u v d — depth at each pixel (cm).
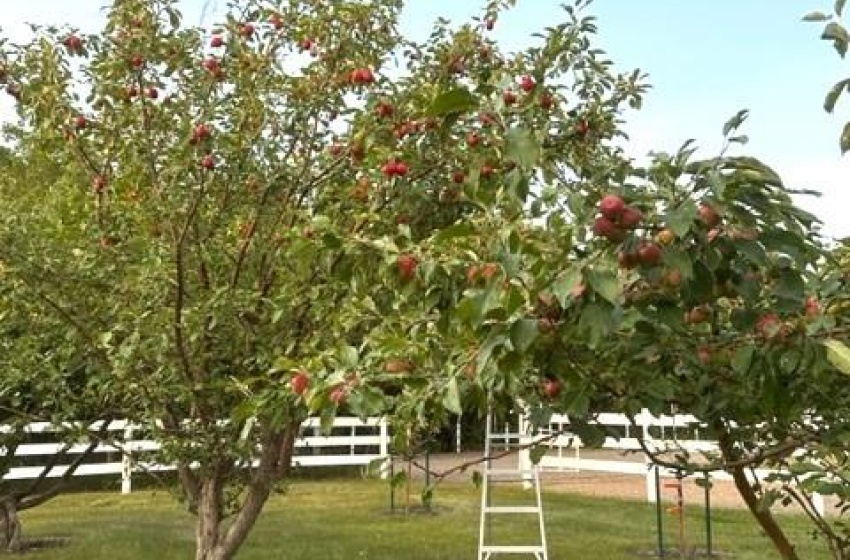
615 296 169
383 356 240
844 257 245
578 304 185
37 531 991
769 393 219
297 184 451
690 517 1059
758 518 302
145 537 955
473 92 223
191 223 433
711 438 311
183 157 429
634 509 1138
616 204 174
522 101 262
